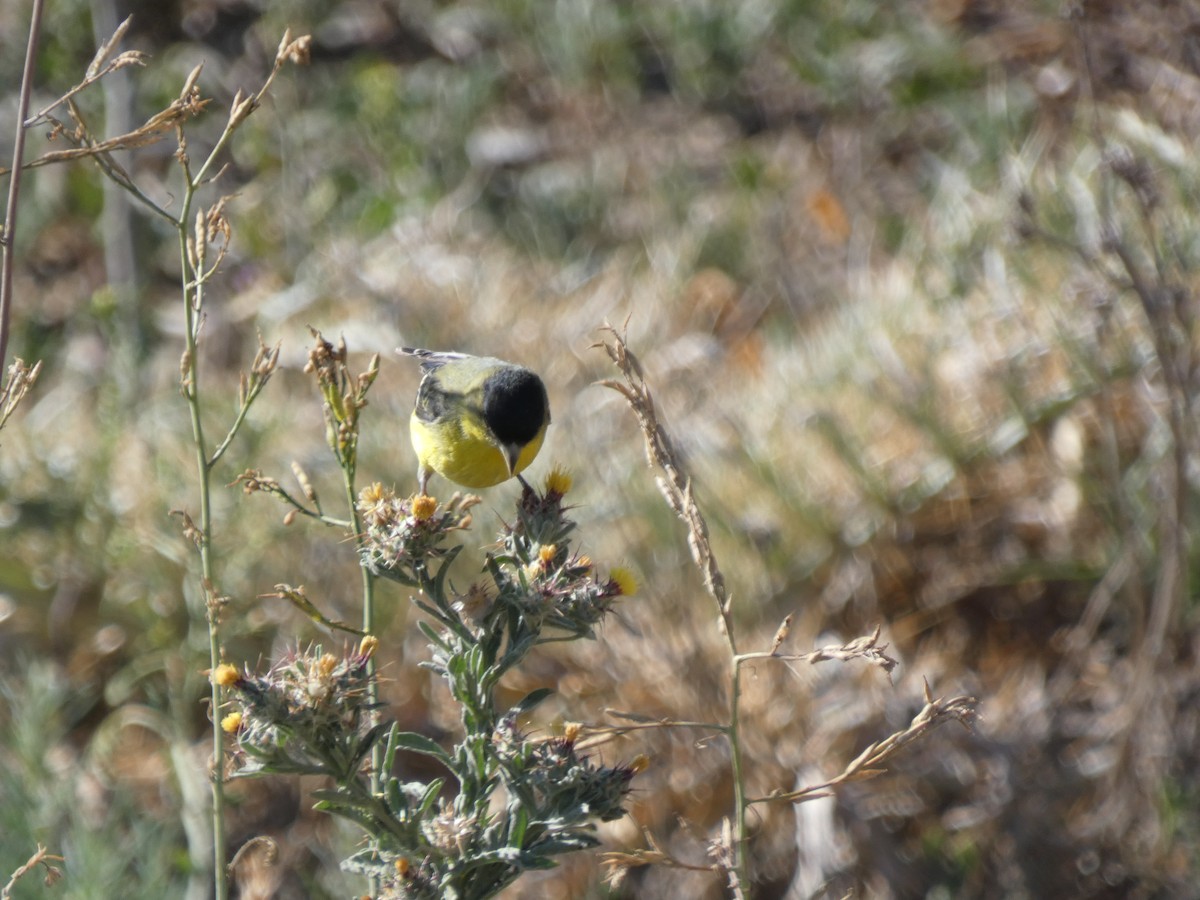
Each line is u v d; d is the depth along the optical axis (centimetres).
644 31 1880
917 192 1541
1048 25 1387
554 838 440
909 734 516
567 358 1315
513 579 458
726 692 955
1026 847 930
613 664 989
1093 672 1004
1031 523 1069
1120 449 1066
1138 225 1071
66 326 1602
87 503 1162
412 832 443
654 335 1326
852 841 921
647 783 938
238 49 1858
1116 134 1149
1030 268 1138
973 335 1134
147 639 1115
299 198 1641
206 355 1430
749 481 1080
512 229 1673
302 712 421
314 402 1267
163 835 948
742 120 1802
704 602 1002
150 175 1633
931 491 1070
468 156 1781
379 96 1788
